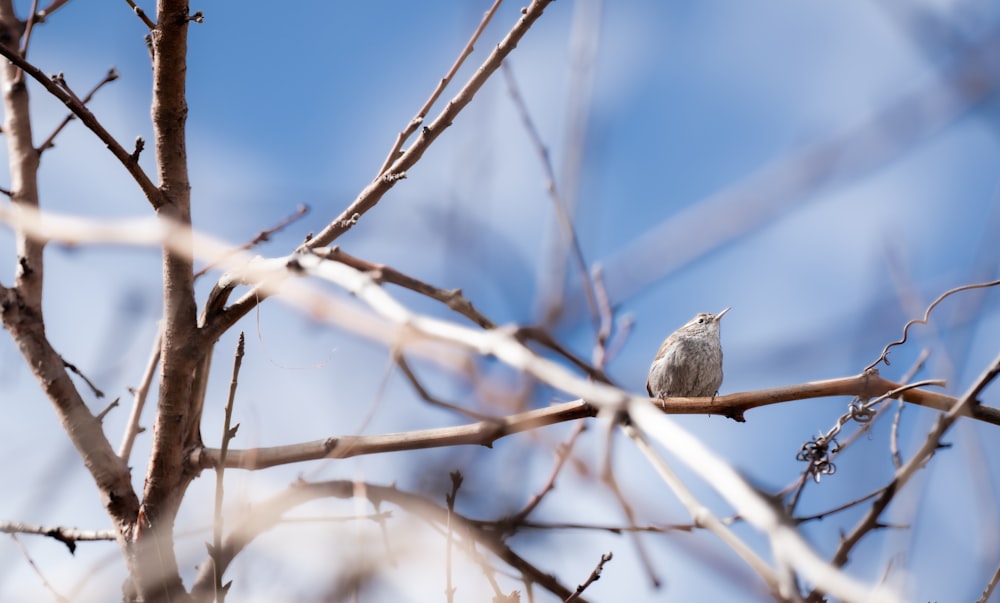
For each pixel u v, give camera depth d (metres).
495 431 4.61
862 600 1.80
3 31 5.58
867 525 3.91
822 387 4.75
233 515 4.86
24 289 5.00
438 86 4.62
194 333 4.74
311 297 2.99
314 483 5.03
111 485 4.79
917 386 4.38
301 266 3.59
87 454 4.81
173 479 4.82
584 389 2.33
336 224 4.37
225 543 4.83
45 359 4.88
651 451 2.34
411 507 4.73
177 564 4.69
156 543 4.53
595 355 3.90
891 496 3.89
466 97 4.45
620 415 2.30
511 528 4.34
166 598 4.52
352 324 2.97
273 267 3.79
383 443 4.79
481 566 4.12
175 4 4.46
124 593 4.67
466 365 3.35
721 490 2.04
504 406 3.34
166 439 4.77
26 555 4.36
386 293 2.92
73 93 4.39
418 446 4.71
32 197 5.24
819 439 4.33
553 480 4.33
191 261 4.80
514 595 3.93
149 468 4.81
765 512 1.97
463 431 4.70
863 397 4.60
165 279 4.77
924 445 3.89
